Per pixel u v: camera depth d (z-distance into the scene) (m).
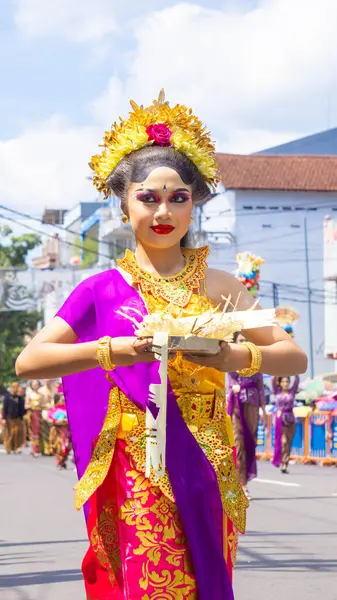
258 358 4.21
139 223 4.42
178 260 4.51
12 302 40.34
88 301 4.34
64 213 73.44
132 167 4.48
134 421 4.19
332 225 43.38
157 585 4.00
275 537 9.70
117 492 4.14
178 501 4.05
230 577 4.12
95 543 4.25
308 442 21.89
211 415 4.27
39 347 4.23
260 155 60.38
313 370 58.16
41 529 10.48
